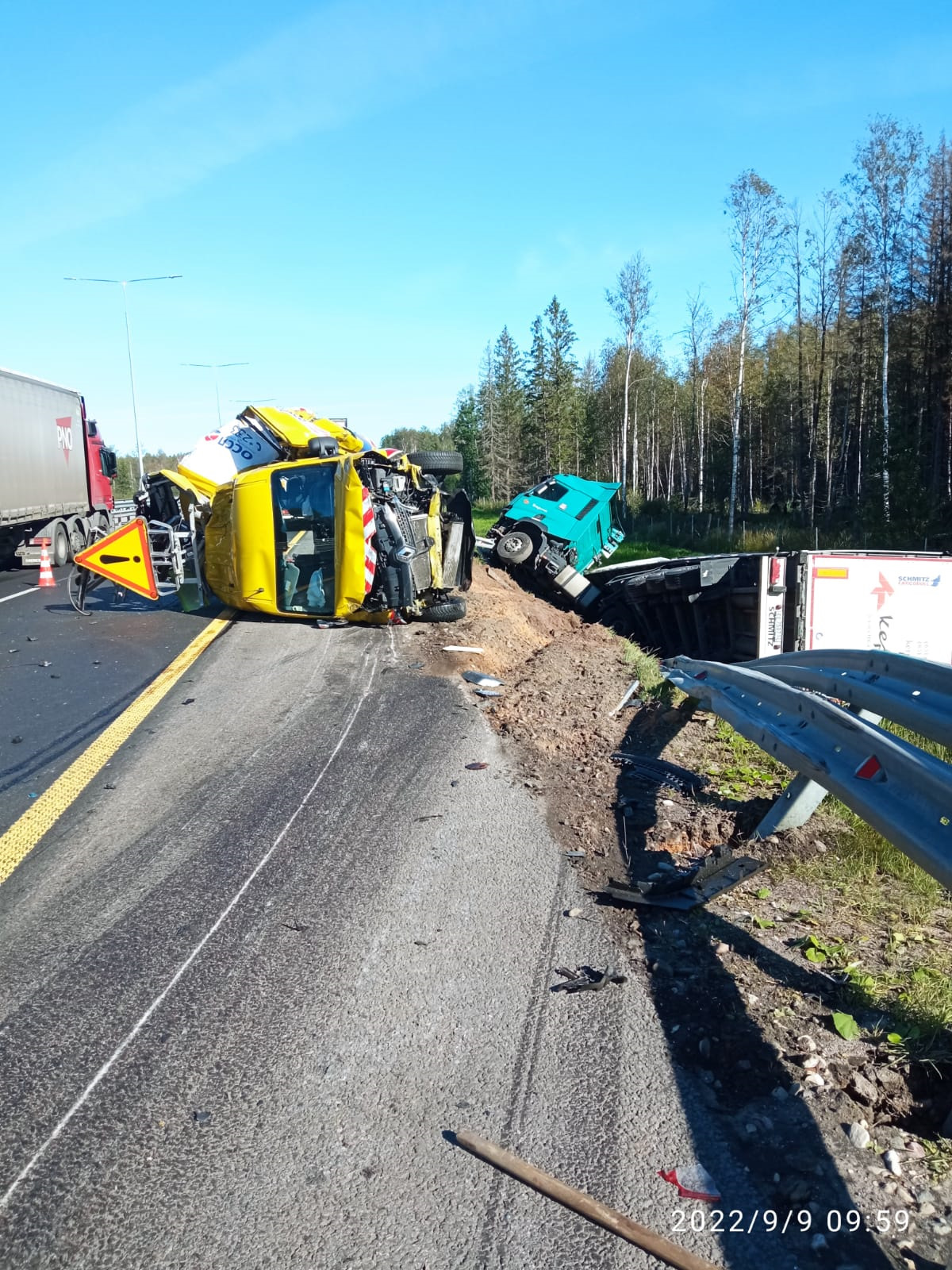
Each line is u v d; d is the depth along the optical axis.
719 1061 3.23
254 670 8.63
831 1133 2.90
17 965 3.72
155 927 4.02
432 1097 3.00
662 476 72.19
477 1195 2.61
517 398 73.19
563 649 10.70
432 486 11.54
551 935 4.02
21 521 19.16
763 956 3.93
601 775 6.12
